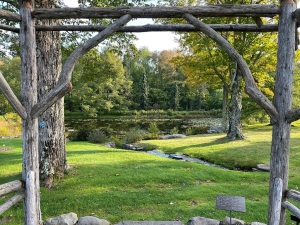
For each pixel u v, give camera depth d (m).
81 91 24.58
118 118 27.66
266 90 13.07
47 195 4.59
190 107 34.88
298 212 2.61
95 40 2.99
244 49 10.12
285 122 2.84
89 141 12.95
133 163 6.99
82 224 3.55
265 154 8.55
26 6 2.99
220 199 3.23
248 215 3.94
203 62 11.84
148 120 25.97
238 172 6.30
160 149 10.80
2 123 15.45
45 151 5.17
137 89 35.41
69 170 5.99
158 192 4.80
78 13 3.04
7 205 2.74
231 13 2.97
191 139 12.52
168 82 37.31
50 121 5.24
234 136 11.48
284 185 2.87
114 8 3.03
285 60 2.83
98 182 5.25
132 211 4.07
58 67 5.23
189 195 4.67
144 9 3.02
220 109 30.98
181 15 3.02
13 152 8.52
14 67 18.81
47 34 5.05
